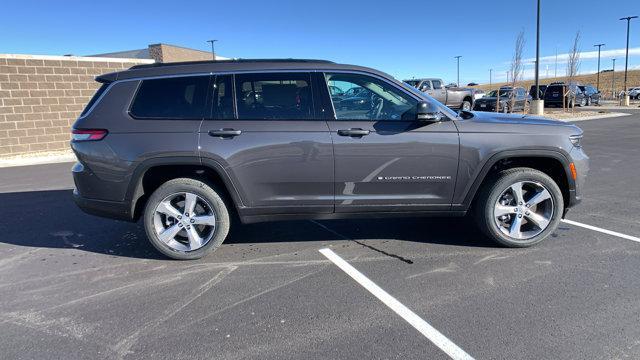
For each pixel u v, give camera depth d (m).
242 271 4.31
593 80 84.25
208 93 4.43
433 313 3.46
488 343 3.04
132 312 3.56
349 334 3.19
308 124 4.38
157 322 3.40
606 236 5.05
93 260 4.65
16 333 3.28
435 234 5.26
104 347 3.09
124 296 3.83
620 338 3.05
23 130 13.03
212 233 4.55
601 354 2.89
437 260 4.48
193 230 4.55
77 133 4.45
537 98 23.08
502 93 28.77
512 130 4.52
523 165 4.84
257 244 5.04
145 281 4.12
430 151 4.44
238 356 2.96
